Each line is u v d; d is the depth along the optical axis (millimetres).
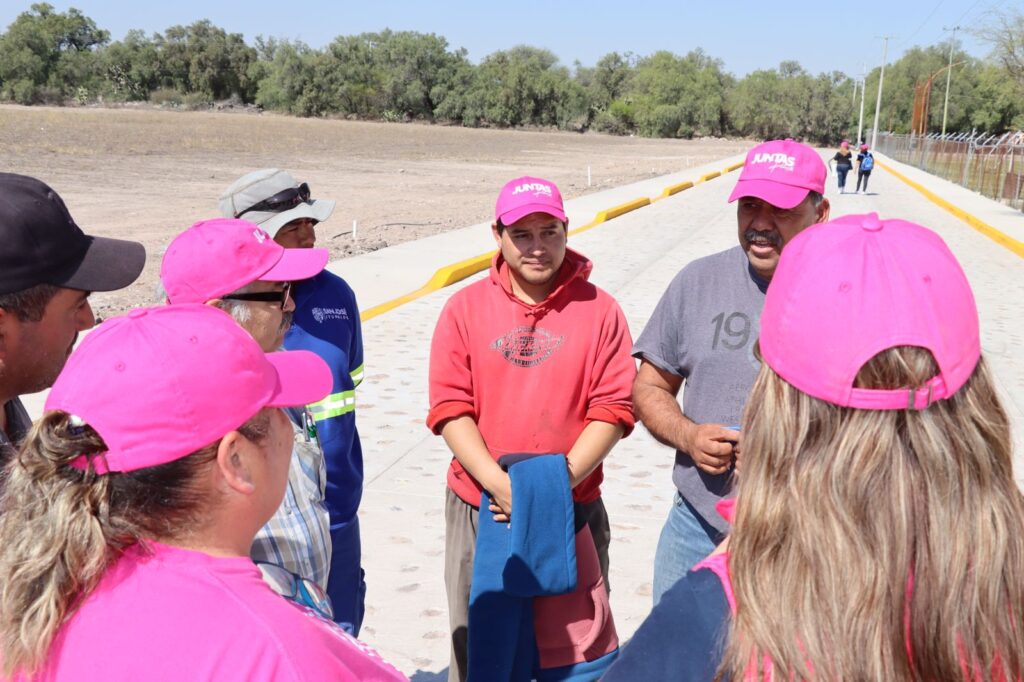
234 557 1487
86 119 69688
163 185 27328
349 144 57344
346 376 3146
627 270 14039
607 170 43125
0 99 120562
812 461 1276
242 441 1480
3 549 1384
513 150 61344
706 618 1308
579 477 2979
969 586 1213
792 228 2750
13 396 2061
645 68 138125
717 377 2879
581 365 3068
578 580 2996
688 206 25188
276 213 3359
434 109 125812
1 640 1372
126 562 1410
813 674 1202
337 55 126250
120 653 1344
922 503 1231
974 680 1229
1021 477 5434
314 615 1621
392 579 4590
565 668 2971
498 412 3096
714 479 2811
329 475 3074
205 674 1327
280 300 2699
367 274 12852
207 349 1458
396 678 1584
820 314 1273
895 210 27422
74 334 2131
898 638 1203
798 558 1242
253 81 134750
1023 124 88188
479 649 2891
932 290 1258
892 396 1238
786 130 124875
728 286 2928
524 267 2996
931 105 115625
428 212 22406
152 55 133125
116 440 1382
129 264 2154
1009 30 33188
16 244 1942
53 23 142875
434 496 5633
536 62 126188
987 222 22500
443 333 3137
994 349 9109
